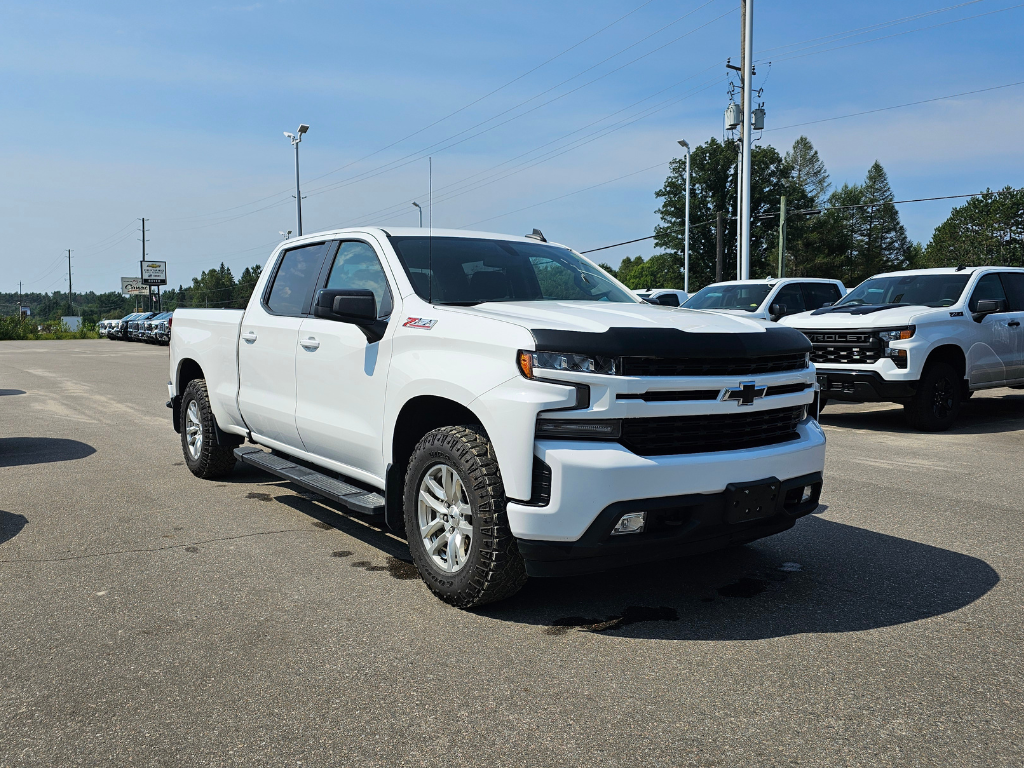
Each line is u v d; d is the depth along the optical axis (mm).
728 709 2787
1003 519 5363
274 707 2816
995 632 3463
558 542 3322
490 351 3527
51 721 2725
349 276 4820
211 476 6680
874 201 106875
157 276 93438
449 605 3811
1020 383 10102
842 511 5582
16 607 3791
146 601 3869
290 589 4043
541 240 5414
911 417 9258
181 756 2504
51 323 66312
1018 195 89312
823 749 2525
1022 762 2445
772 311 10773
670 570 4332
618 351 3328
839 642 3367
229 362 5992
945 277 10102
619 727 2668
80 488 6402
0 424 10164
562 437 3336
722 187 74812
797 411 3941
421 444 3891
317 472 5023
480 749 2535
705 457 3434
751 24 20438
